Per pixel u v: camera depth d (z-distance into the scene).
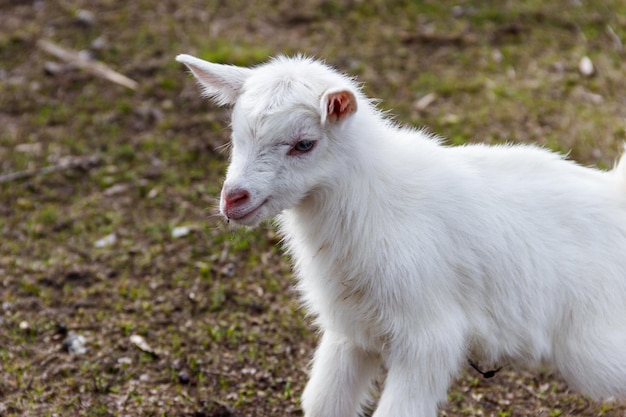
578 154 10.29
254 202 5.69
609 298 6.25
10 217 9.77
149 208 9.92
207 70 6.09
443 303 6.12
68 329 8.17
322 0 13.69
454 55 12.39
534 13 13.13
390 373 6.26
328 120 5.72
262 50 12.41
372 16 13.34
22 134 11.14
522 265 6.21
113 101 11.70
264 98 5.75
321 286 6.35
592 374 6.28
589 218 6.32
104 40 12.88
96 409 7.21
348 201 6.01
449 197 6.14
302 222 6.27
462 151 6.50
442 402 6.29
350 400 6.63
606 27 12.77
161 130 11.16
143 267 9.03
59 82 12.05
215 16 13.45
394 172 6.13
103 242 9.38
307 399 6.65
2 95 11.83
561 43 12.53
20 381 7.53
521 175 6.40
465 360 6.42
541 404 7.35
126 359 7.81
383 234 6.05
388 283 6.04
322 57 12.34
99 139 11.05
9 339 8.05
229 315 8.41
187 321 8.33
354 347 6.58
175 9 13.62
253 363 7.81
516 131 10.78
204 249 9.27
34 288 8.70
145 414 7.20
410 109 11.27
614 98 11.39
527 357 6.48
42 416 7.14
